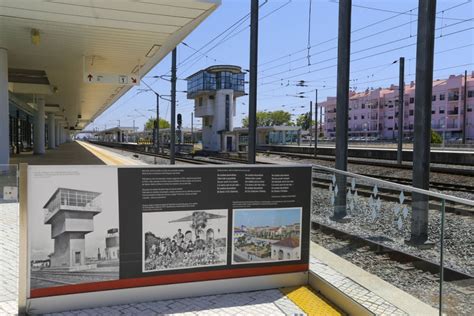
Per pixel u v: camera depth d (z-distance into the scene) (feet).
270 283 15.57
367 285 14.76
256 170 15.26
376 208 15.84
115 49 53.62
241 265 15.14
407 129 286.66
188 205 14.38
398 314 12.71
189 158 124.88
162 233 14.08
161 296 14.14
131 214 13.70
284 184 15.65
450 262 12.67
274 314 13.33
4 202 33.19
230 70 193.26
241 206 15.08
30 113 131.44
